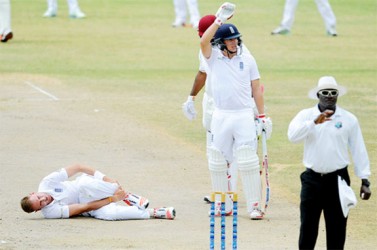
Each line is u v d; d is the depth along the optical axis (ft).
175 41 370.32
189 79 287.48
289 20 388.78
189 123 224.74
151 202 155.33
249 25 415.85
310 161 115.55
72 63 314.76
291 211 151.33
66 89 268.00
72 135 207.82
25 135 206.90
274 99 253.65
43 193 144.56
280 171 178.09
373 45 364.79
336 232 116.26
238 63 144.46
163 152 193.77
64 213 144.77
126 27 412.36
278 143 201.98
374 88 272.10
